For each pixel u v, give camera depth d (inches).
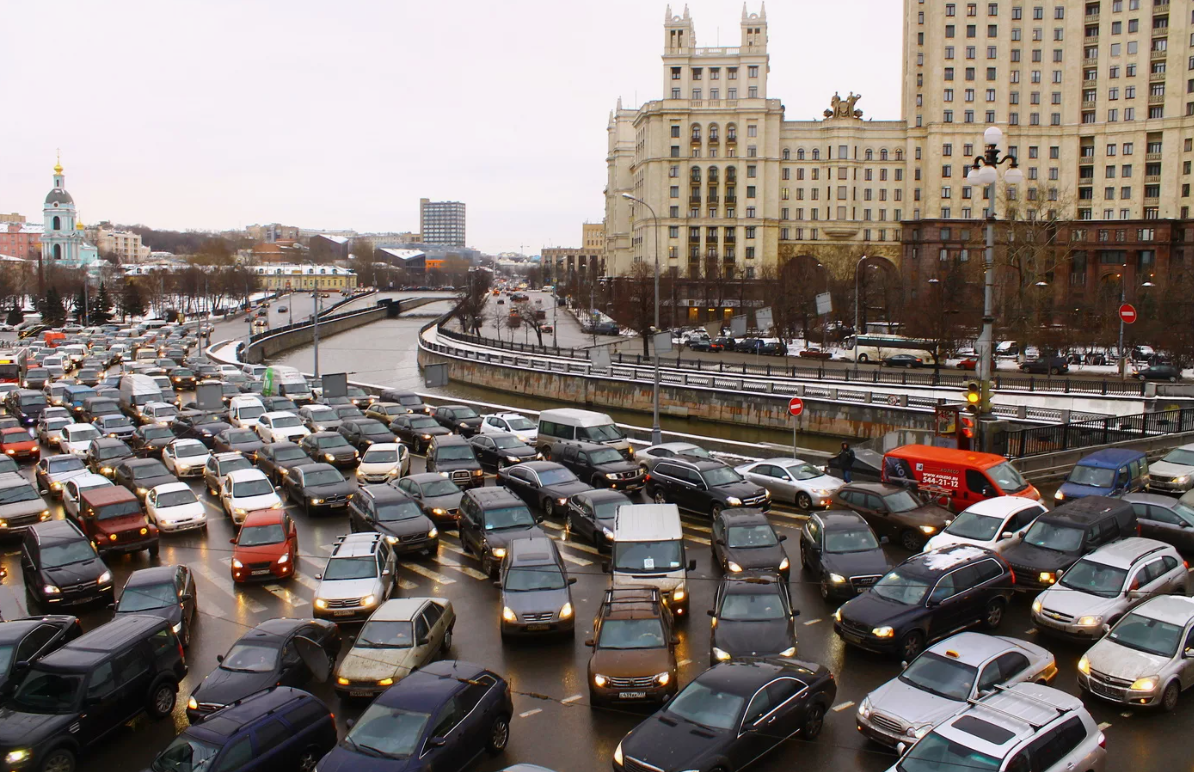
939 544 940.0
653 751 542.3
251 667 675.4
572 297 7647.6
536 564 847.7
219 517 1289.4
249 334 5182.1
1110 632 677.9
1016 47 5329.7
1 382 2839.6
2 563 1097.4
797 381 2618.1
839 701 666.8
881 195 6003.9
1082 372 2915.8
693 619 859.4
